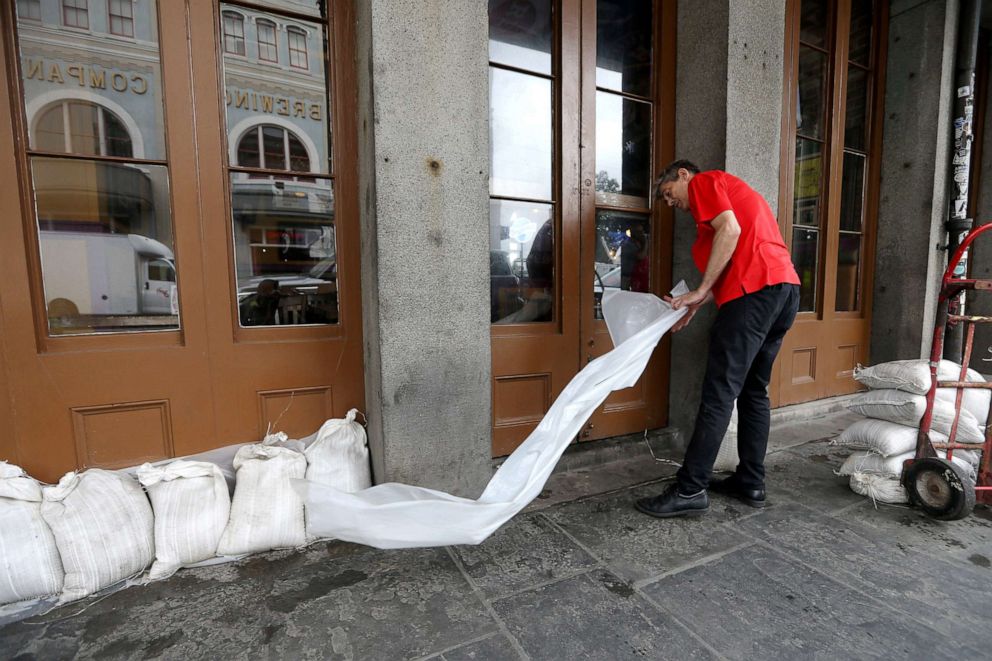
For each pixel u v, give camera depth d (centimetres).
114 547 167
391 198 201
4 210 177
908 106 398
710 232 231
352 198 228
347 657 139
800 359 379
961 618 155
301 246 225
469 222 219
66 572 162
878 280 422
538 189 275
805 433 344
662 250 311
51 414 186
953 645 143
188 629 150
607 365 213
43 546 159
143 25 193
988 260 481
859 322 417
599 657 140
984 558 189
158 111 197
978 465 238
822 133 375
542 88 271
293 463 198
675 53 304
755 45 285
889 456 242
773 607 161
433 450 220
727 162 280
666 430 318
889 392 249
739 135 284
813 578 177
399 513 172
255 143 214
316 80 221
